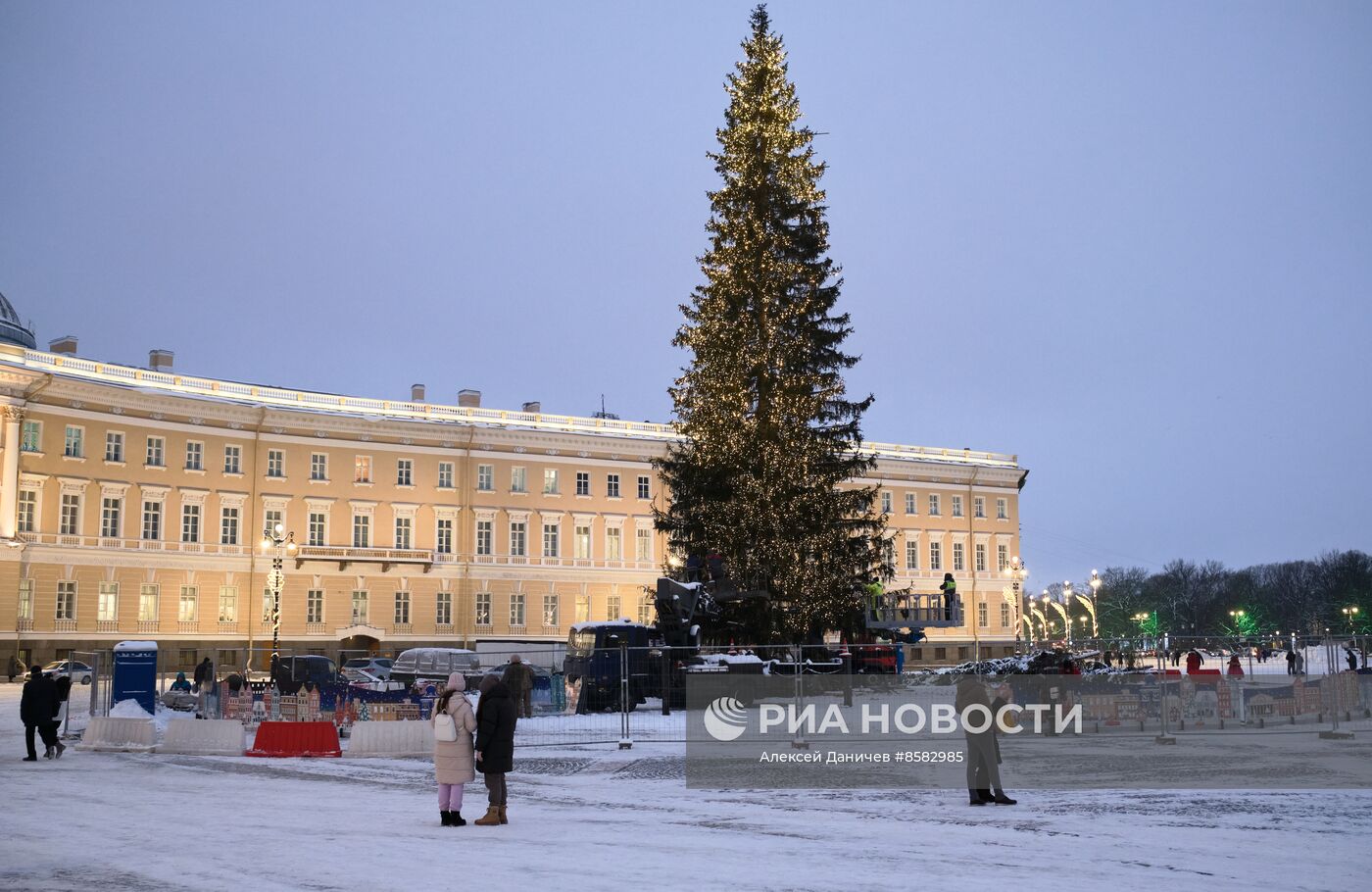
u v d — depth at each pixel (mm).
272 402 80688
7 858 13914
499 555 87875
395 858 13883
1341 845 14859
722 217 55688
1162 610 169875
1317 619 154875
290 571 79875
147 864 13484
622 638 42781
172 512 75688
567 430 91125
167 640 74500
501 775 16875
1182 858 13977
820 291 54500
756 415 51875
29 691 27234
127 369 75375
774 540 49844
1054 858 13969
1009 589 109000
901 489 104750
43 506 70125
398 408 86062
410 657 51375
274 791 20969
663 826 16609
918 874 12875
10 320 88000
